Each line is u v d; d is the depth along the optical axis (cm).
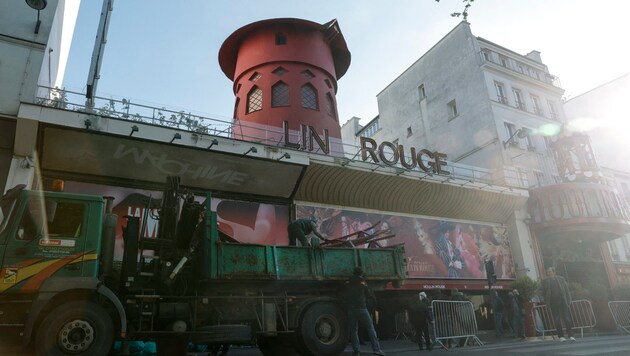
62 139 1266
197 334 717
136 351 870
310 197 1716
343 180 1745
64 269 654
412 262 1883
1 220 674
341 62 2583
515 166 2391
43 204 676
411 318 1048
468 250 2073
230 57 2477
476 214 2167
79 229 683
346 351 1055
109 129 1302
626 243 2817
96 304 645
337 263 855
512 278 2158
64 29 1714
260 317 773
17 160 1195
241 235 1546
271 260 793
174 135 1369
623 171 3253
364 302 826
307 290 842
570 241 2412
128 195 1405
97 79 1400
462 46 2772
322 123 2133
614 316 1536
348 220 1775
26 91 1241
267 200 1638
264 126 1689
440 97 2897
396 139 3275
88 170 1357
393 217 1905
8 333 627
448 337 1075
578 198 2211
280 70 2214
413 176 1892
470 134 2602
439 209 2044
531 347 936
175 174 1456
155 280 746
